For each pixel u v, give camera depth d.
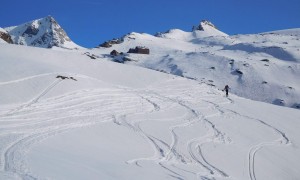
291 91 83.75
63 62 47.53
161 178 18.45
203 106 42.09
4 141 20.20
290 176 27.58
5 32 89.38
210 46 164.88
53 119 27.67
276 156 30.55
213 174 22.59
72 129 25.77
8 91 31.77
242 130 35.19
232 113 40.81
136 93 42.66
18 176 13.80
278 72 95.31
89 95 36.25
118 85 45.00
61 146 21.09
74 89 36.19
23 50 47.50
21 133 22.92
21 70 37.25
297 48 121.56
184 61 107.00
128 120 31.11
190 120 35.19
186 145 27.53
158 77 53.12
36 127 25.05
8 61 39.88
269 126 38.34
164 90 47.78
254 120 39.44
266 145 32.56
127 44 160.88
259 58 110.56
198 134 31.09
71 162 17.70
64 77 37.84
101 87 40.12
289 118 43.09
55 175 14.84
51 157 18.00
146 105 37.81
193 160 24.69
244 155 28.69
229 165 25.80
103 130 26.97
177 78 55.03
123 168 18.64
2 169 14.73
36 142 21.03
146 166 20.33
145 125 30.53
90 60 52.38
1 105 28.62
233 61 101.38
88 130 26.25
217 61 103.06
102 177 16.19
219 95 50.00
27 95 32.00
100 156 20.38
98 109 32.75
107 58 124.25
